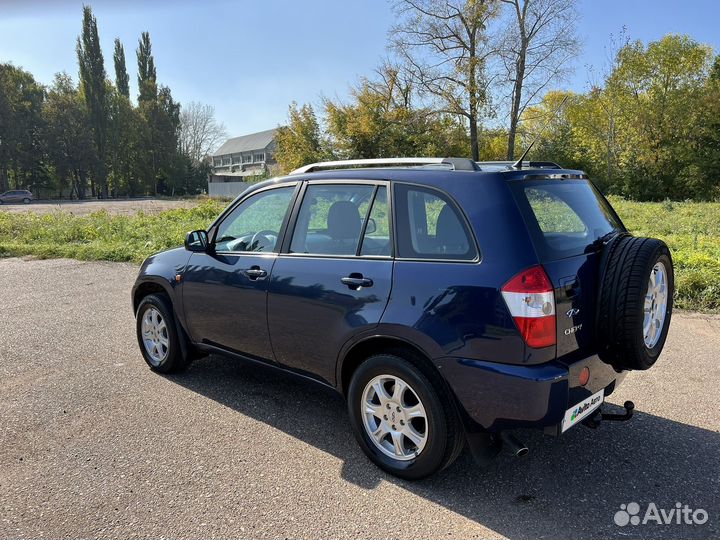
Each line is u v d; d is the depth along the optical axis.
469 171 2.86
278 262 3.51
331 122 34.59
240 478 2.99
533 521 2.59
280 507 2.72
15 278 9.55
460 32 33.12
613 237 3.06
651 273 2.84
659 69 37.16
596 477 2.97
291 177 3.73
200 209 22.64
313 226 3.43
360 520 2.61
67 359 5.06
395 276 2.88
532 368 2.49
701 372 4.54
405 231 2.94
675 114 36.53
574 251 2.79
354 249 3.16
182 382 4.44
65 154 63.47
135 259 11.23
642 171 37.91
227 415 3.81
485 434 2.77
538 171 2.96
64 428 3.62
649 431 3.50
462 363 2.61
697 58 36.56
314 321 3.25
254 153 99.25
